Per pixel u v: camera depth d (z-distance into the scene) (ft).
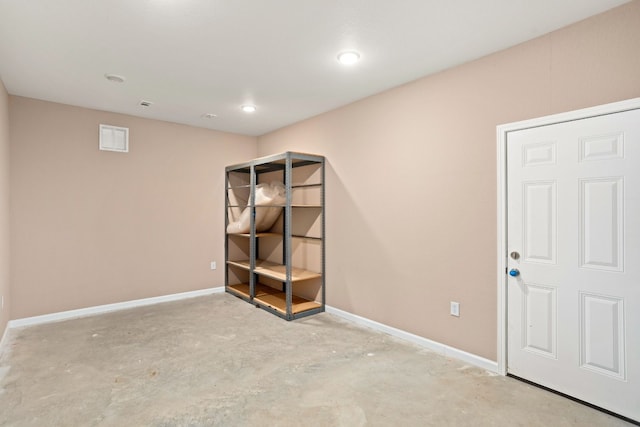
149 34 7.71
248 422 6.55
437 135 9.75
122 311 13.53
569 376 7.42
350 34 7.73
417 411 6.92
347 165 12.56
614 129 6.78
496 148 8.49
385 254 11.18
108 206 13.58
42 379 8.13
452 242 9.39
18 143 11.74
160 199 14.87
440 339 9.70
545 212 7.73
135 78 10.20
